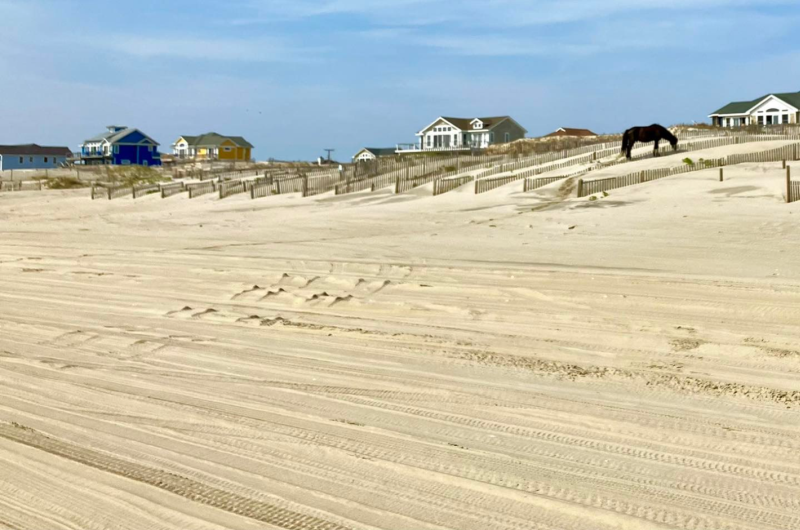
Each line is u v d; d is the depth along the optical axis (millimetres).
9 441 7582
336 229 30141
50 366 10523
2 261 22969
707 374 9828
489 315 13570
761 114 87688
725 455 6992
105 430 7891
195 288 17141
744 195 30922
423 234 26828
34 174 86500
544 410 8336
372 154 124312
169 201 56469
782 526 5602
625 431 7664
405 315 13883
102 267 20891
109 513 6000
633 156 49438
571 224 26406
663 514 5809
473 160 59781
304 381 9641
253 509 6016
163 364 10617
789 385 9281
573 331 12336
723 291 14758
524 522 5734
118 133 125312
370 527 5699
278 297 15719
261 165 103312
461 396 8883
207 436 7660
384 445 7328
